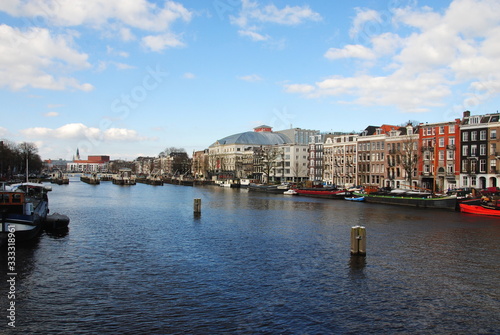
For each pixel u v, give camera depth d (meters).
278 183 142.38
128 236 41.44
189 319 20.25
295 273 27.98
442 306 22.27
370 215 59.78
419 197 74.31
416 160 94.94
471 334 19.11
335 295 23.72
